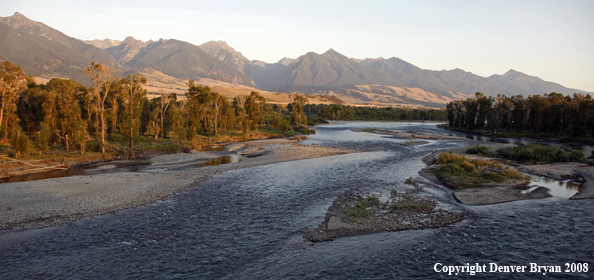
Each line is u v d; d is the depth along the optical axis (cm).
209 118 9381
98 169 4553
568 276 1593
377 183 3609
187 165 4972
